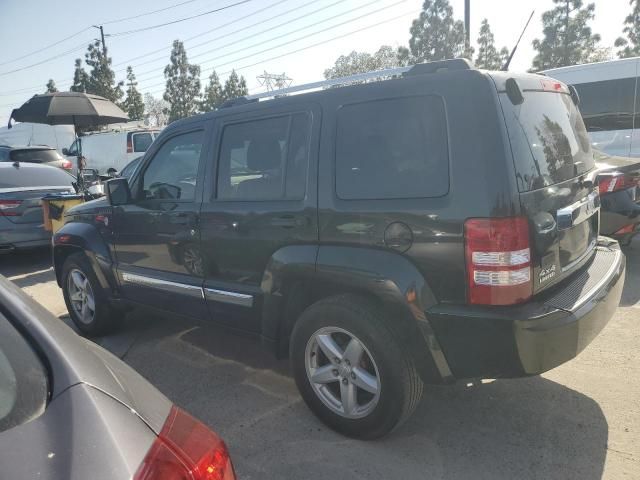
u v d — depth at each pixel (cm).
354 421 290
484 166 241
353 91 288
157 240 394
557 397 332
